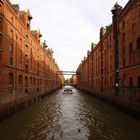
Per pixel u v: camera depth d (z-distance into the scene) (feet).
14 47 80.28
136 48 71.67
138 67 69.21
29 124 60.70
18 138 46.88
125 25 85.66
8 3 71.15
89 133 51.62
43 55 169.07
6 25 70.13
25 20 101.24
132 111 69.56
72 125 60.39
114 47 102.94
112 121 64.80
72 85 535.60
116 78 100.01
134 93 68.59
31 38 117.91
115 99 95.20
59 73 388.57
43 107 99.09
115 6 102.42
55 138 47.47
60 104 112.37
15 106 77.46
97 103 117.29
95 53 173.68
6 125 58.65
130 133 50.70
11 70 75.82
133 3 74.28
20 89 87.56
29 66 110.63
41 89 153.28
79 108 95.96
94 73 177.47
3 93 64.85
